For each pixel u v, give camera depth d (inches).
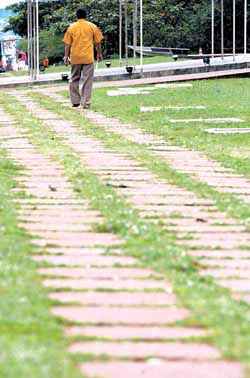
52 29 2945.4
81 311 408.2
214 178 788.0
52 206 647.8
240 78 2076.8
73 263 494.0
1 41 3070.9
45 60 2529.5
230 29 3034.0
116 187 729.0
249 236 577.3
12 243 525.0
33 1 1991.9
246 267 504.4
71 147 954.1
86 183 733.9
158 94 1620.3
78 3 2967.5
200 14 3043.8
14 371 320.2
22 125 1155.9
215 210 652.1
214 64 2151.8
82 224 592.1
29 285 438.0
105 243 542.3
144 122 1196.5
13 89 1829.5
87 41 1380.4
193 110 1343.5
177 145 985.5
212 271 495.2
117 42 2977.4
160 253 513.0
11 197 674.8
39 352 340.8
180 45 3061.0
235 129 1129.4
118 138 1031.0
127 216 611.2
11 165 813.9
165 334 378.3
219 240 564.7
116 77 1990.7
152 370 338.3
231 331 378.9
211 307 413.7
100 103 1464.1
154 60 2586.1
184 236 570.6
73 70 1393.9
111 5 2940.5
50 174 783.1
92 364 342.0
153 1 3090.6
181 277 468.4
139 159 876.0
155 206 659.4
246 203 677.3
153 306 418.0
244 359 347.6
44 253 514.3
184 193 712.4
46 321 383.9
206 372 337.1
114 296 432.8
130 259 506.0
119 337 373.7
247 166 851.4
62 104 1456.7
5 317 383.6
